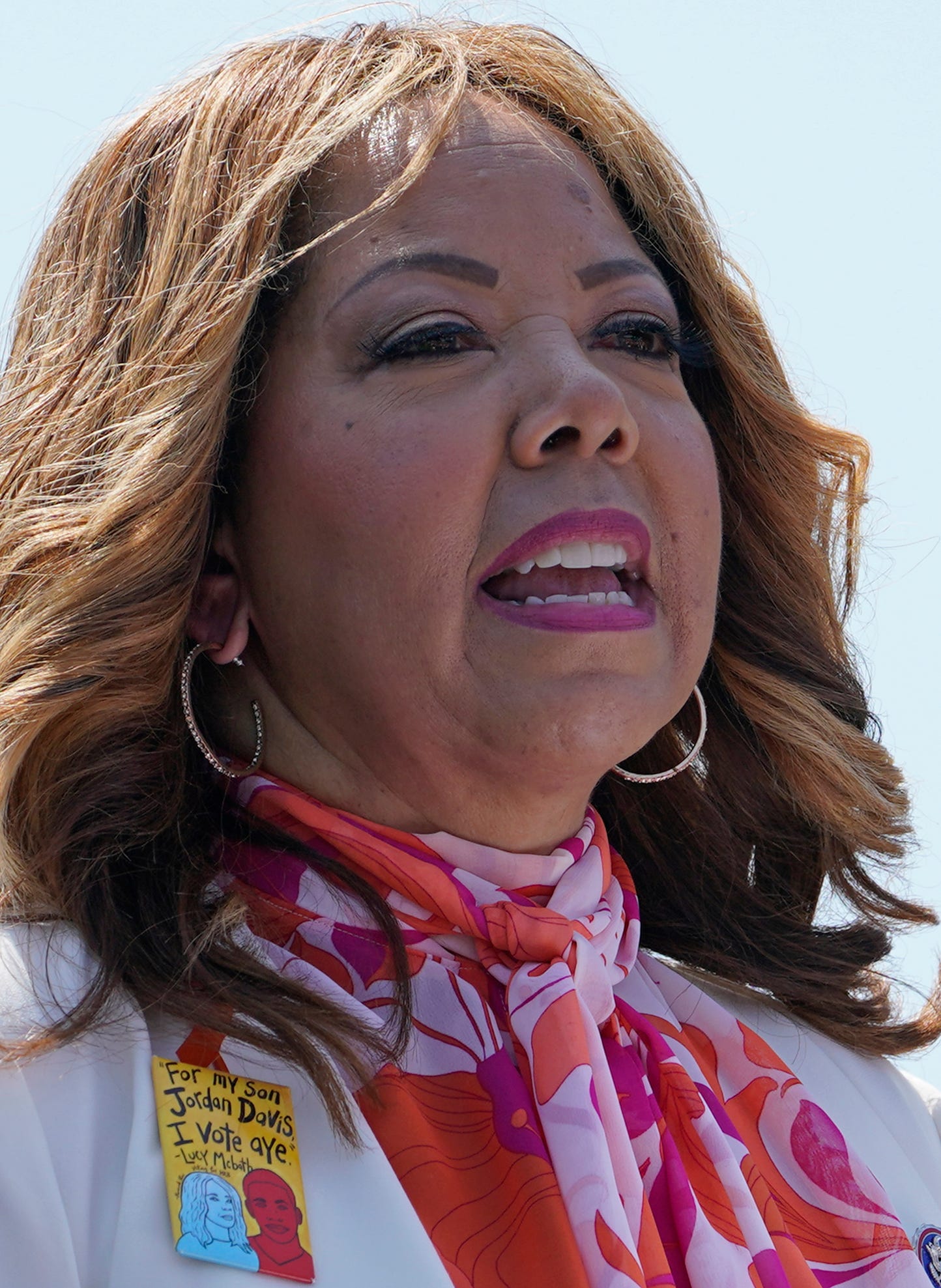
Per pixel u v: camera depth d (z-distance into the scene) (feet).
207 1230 19.07
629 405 23.97
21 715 22.36
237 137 24.39
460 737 22.89
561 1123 21.56
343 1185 20.18
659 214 26.78
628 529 23.11
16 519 23.62
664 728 29.35
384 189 23.82
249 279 23.21
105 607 22.77
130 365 23.79
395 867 23.13
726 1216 22.68
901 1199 25.32
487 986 23.22
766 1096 25.08
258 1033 20.77
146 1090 20.33
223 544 24.14
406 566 22.36
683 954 28.63
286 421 23.30
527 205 24.06
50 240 26.30
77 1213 19.21
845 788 28.89
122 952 21.58
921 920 29.66
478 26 27.02
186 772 23.98
